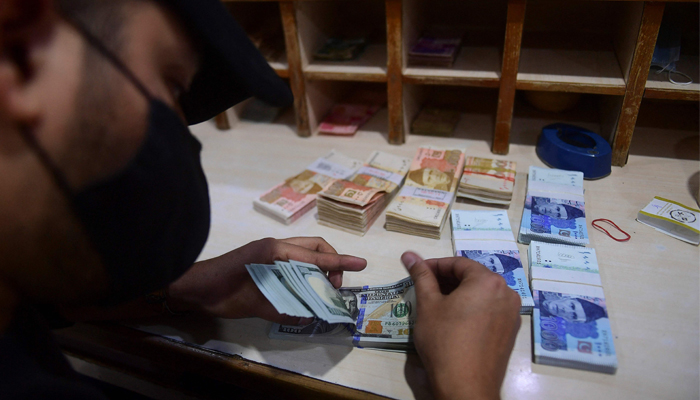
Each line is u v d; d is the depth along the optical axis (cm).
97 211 48
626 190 118
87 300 57
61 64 42
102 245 50
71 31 43
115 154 46
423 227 107
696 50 131
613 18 143
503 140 134
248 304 83
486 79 125
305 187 126
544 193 115
